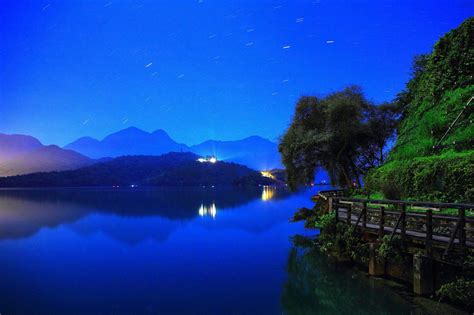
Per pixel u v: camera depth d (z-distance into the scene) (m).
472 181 12.27
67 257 18.86
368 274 11.72
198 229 27.59
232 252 18.58
